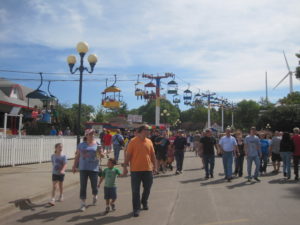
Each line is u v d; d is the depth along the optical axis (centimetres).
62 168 823
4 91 2798
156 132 1495
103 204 812
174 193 941
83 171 757
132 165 704
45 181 1073
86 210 746
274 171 1422
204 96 4625
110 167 735
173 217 668
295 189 997
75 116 4134
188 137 3294
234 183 1126
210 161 1269
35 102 3194
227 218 654
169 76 3047
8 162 1412
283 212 701
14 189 921
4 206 728
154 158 726
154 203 807
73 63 1410
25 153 1513
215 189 1003
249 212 702
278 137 1418
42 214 711
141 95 3111
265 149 1414
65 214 710
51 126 2064
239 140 1322
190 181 1180
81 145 770
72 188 1049
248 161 1173
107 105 2683
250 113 8856
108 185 723
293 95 5322
